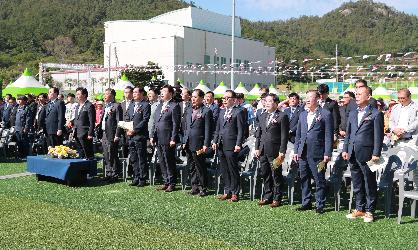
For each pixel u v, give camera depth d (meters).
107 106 10.05
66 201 7.96
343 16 144.12
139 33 50.81
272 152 7.69
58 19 116.56
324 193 7.31
